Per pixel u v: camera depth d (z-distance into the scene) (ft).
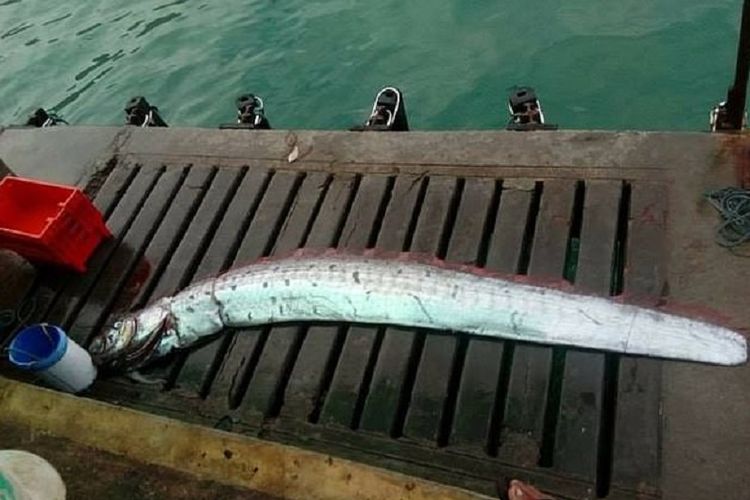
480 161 11.60
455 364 9.68
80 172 13.97
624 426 8.58
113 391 10.87
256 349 10.62
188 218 12.59
